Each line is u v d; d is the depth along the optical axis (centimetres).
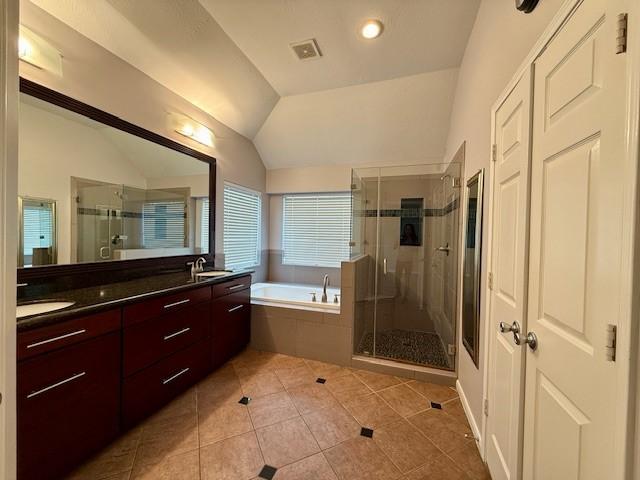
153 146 227
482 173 165
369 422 176
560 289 81
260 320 281
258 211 397
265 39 221
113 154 196
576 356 72
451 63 245
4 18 59
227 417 178
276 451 151
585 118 70
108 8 168
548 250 88
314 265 413
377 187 336
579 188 72
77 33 169
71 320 128
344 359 252
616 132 58
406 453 151
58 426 124
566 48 79
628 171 55
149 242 227
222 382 221
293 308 271
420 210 326
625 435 54
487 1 163
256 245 396
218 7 190
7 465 63
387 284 333
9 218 61
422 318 327
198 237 278
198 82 246
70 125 170
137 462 142
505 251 124
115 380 150
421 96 281
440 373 226
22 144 149
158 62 213
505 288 123
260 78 274
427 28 205
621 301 56
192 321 206
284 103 320
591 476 65
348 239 400
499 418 126
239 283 266
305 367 248
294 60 246
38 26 152
